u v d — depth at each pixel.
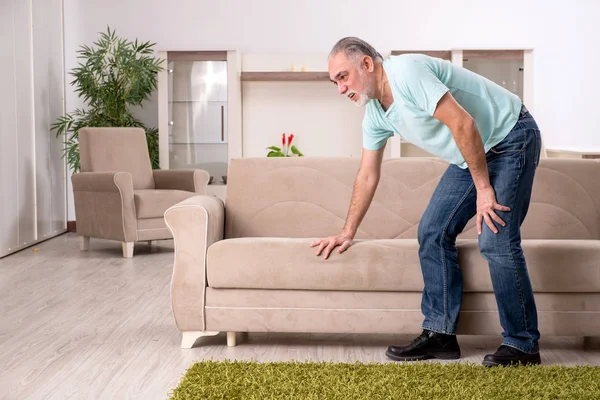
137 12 6.96
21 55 5.69
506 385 2.16
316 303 2.63
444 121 2.20
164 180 5.81
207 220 2.68
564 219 3.02
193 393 2.12
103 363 2.56
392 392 2.10
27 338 2.93
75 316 3.32
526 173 2.35
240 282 2.62
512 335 2.41
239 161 3.21
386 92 2.34
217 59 6.68
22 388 2.30
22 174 5.65
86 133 5.68
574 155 5.84
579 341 2.80
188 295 2.68
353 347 2.73
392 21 6.98
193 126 6.73
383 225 3.10
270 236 3.14
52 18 6.48
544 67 6.98
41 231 6.08
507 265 2.36
